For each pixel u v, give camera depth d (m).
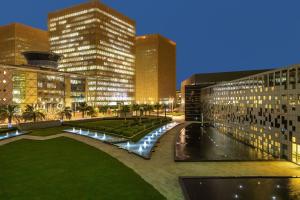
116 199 30.27
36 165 43.53
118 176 38.38
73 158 48.41
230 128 89.44
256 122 67.31
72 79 181.38
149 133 84.88
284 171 42.12
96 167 42.78
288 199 30.69
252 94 70.19
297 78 47.91
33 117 95.62
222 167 44.28
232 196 31.47
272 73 58.59
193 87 145.75
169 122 127.19
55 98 164.00
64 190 32.81
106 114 179.75
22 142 63.38
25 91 141.38
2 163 44.50
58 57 175.50
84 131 84.50
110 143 62.38
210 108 121.94
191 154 58.28
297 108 47.44
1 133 74.25
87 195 31.31
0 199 29.86
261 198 30.95
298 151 46.84
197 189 33.56
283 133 52.84
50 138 69.31
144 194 31.72
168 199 30.39
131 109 168.12
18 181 35.84
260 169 43.19
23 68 140.50
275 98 56.75
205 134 93.88
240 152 61.31
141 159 48.91
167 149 59.06
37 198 30.28
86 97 195.75
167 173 40.47
